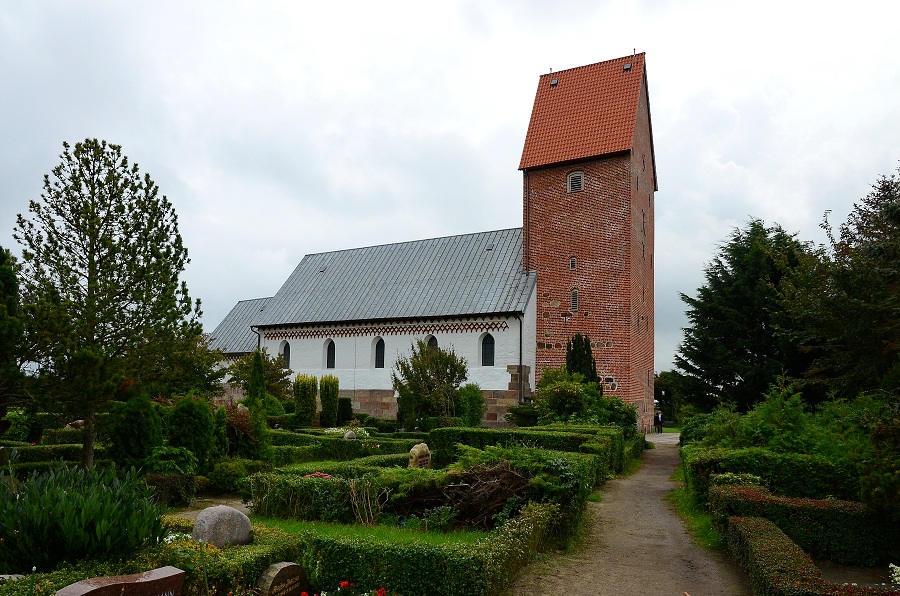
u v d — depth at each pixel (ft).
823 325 59.41
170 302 46.65
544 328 115.55
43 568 20.75
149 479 45.70
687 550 35.88
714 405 112.57
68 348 40.01
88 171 46.39
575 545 35.94
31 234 45.68
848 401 57.67
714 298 116.98
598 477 55.01
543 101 126.52
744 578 30.30
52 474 24.52
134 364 45.34
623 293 109.81
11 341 37.06
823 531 33.94
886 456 33.27
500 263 123.54
